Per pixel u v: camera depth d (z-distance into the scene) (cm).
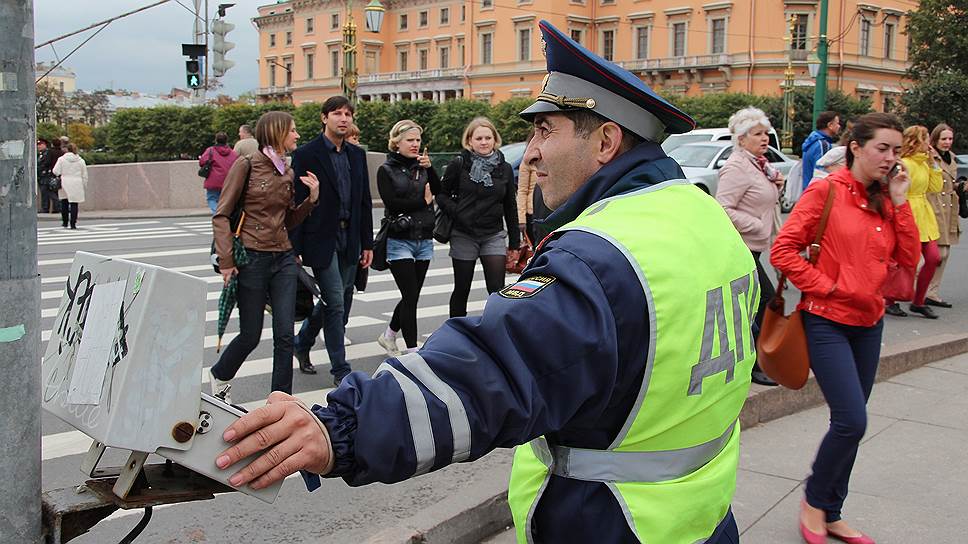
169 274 127
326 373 631
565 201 177
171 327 127
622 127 169
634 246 150
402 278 619
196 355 128
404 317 629
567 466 159
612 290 145
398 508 399
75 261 154
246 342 516
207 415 130
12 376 150
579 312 141
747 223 546
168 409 125
